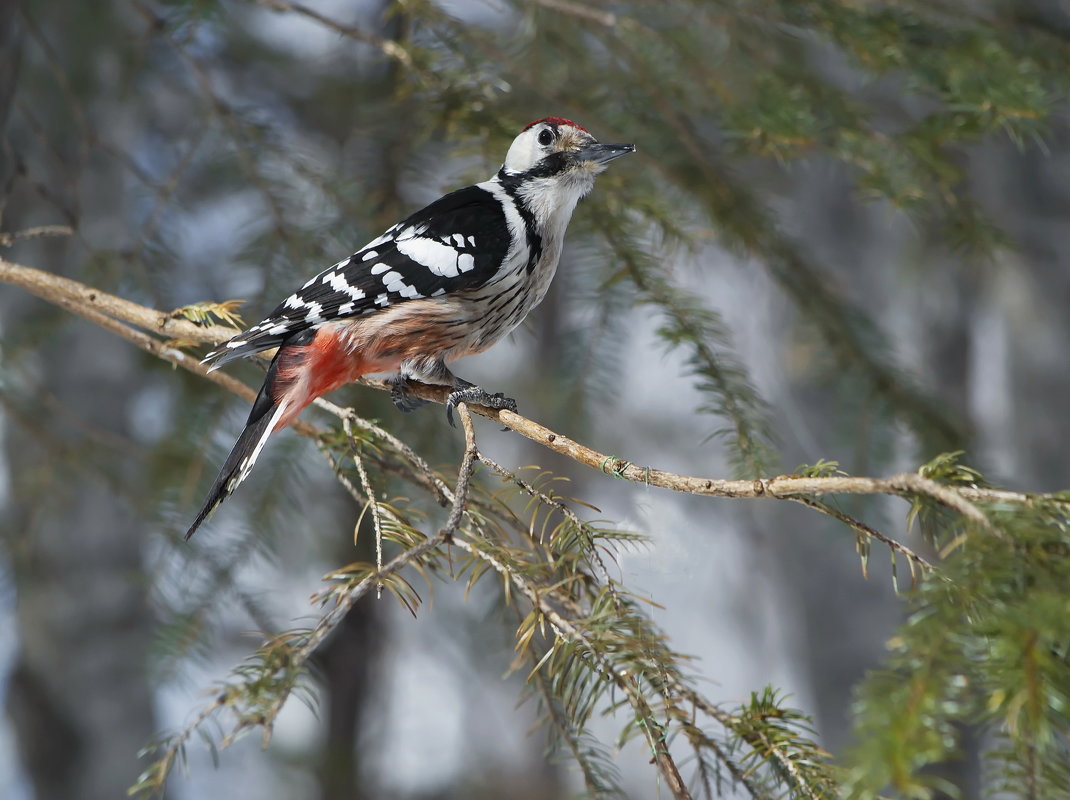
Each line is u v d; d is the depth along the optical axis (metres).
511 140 7.53
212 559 7.92
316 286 6.53
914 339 16.81
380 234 8.03
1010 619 3.13
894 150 7.32
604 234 7.43
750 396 6.91
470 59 7.59
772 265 8.08
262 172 8.09
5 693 12.32
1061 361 13.51
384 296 6.48
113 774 12.18
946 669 3.11
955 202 7.46
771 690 4.28
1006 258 13.22
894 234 16.55
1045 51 7.43
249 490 9.24
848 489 3.90
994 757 3.21
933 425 8.05
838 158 7.54
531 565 4.52
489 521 4.97
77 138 11.41
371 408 8.02
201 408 8.35
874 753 2.88
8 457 10.19
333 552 12.17
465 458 4.86
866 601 16.84
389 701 16.62
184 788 13.38
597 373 8.20
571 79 8.10
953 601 3.30
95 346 11.87
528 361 17.42
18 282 6.18
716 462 21.05
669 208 7.82
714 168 7.84
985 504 3.55
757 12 7.22
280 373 6.28
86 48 11.11
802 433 16.03
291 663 3.58
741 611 21.66
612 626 4.25
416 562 4.34
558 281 9.47
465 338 6.82
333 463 5.86
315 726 15.72
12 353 8.52
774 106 6.79
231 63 11.89
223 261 10.73
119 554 12.24
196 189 10.90
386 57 8.60
